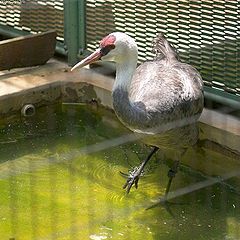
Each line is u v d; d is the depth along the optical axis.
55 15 10.38
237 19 8.71
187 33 9.27
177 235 7.61
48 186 8.28
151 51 9.66
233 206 7.97
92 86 9.76
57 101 9.94
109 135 9.18
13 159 8.84
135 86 8.37
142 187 8.38
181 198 8.16
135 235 7.54
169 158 8.63
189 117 8.32
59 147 9.09
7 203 7.93
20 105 9.74
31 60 10.27
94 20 10.08
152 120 8.04
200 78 8.73
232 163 8.59
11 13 10.83
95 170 8.57
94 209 7.91
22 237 7.34
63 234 7.43
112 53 8.20
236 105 8.84
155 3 9.45
